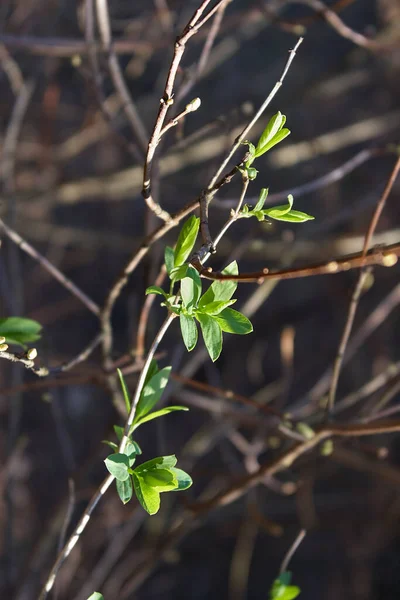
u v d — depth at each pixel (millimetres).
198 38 3424
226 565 6414
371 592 6281
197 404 3027
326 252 3900
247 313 3330
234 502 4801
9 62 3902
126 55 7320
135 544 5055
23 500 6066
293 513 5348
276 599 1619
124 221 7527
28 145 5184
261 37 7633
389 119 5004
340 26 3002
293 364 7000
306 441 2076
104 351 2189
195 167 5770
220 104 7281
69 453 3145
